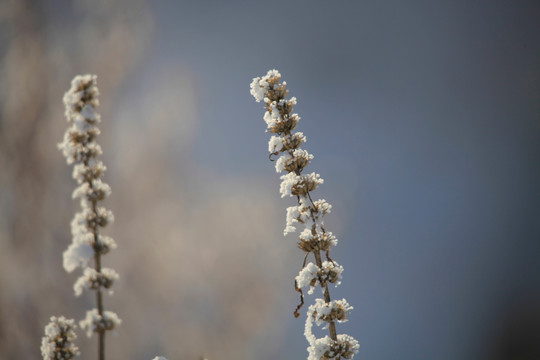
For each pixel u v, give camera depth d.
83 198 0.89
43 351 0.90
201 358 0.91
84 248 0.88
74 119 0.89
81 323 0.88
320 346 0.92
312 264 0.93
